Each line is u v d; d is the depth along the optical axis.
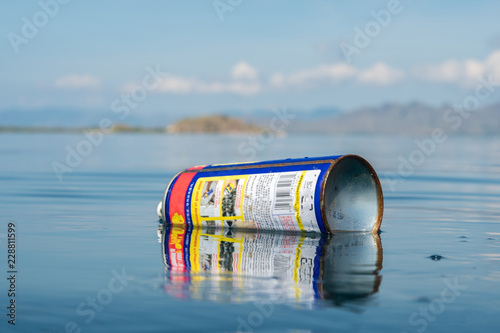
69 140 87.19
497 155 47.44
